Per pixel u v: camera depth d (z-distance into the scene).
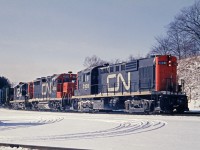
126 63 30.53
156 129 16.61
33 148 11.22
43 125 20.33
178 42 63.88
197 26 56.09
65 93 42.12
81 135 14.91
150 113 27.09
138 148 11.05
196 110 34.53
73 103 39.94
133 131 16.16
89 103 35.88
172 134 14.53
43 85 49.16
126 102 29.52
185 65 48.28
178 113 26.94
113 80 32.41
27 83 56.47
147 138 13.45
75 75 44.38
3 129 18.12
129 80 29.97
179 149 10.79
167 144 11.83
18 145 11.60
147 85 27.83
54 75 46.06
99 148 11.03
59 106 43.28
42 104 48.41
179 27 58.28
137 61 29.17
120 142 12.44
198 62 46.72
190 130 15.85
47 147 11.04
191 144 11.79
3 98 73.38
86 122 21.94
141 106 27.72
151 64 27.61
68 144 12.05
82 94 37.81
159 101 26.08
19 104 58.47
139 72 28.86
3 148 11.33
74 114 31.81
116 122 21.38
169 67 27.25
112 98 32.34
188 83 43.94
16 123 22.25
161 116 23.91
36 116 30.47
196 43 56.84
